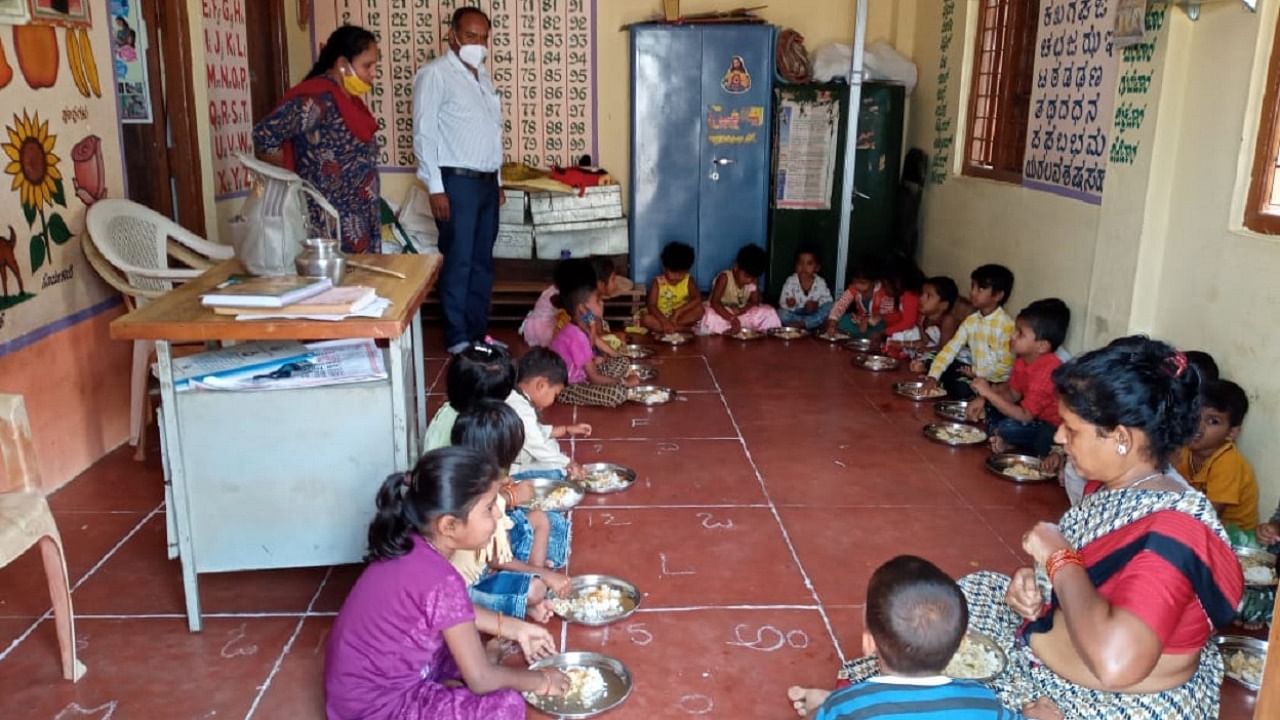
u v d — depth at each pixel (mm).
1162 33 3545
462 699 1992
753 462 3885
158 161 4512
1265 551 2801
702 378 5102
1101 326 3992
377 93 6430
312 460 2545
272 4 5973
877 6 6605
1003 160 5297
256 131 4020
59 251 3549
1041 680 1934
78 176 3688
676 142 6418
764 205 6520
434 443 2779
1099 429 1739
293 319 2371
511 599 2518
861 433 4250
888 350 5520
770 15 6586
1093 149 4145
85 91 3723
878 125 6270
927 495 3576
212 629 2629
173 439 2477
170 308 2496
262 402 2490
